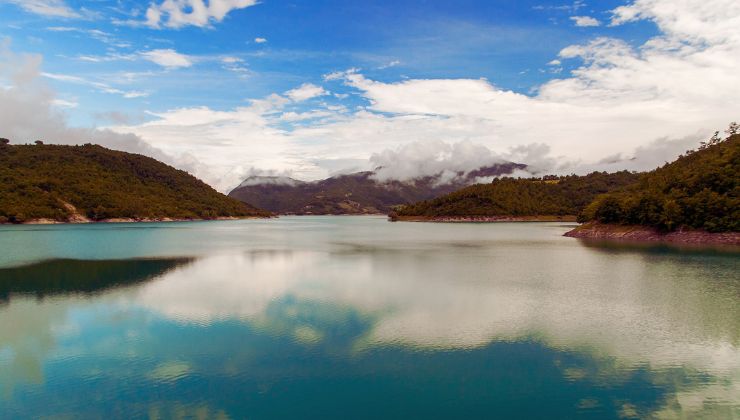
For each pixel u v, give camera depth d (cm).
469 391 2291
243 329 3253
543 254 7881
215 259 7225
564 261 6831
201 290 4616
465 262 6775
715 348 2855
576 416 2058
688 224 10238
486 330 3212
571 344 2933
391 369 2552
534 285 4806
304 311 3734
